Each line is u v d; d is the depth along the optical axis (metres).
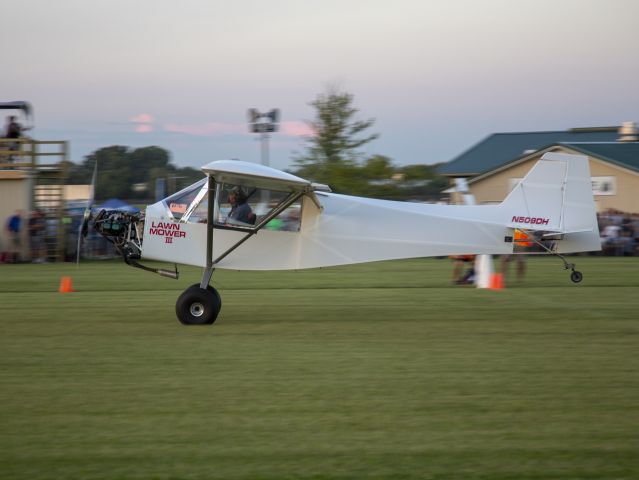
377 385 23.30
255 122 99.38
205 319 34.22
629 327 33.97
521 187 39.72
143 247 35.56
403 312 38.44
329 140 137.25
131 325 34.03
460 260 52.88
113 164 114.94
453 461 16.88
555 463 16.78
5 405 20.98
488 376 24.55
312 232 36.50
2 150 75.25
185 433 18.62
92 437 18.33
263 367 25.67
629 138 135.38
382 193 127.00
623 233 83.81
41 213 74.31
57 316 36.53
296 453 17.31
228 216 35.00
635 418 19.97
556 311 38.78
